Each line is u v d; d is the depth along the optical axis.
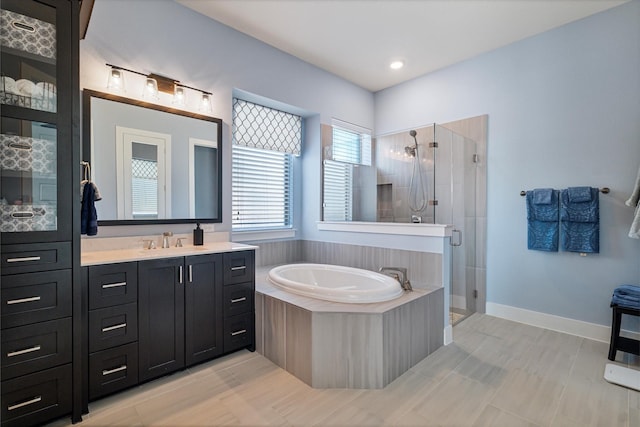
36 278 1.51
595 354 2.35
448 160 3.06
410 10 2.52
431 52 3.19
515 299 3.06
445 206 3.03
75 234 1.62
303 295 2.26
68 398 1.59
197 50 2.58
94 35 2.10
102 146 2.13
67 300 1.59
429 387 1.93
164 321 1.97
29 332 1.49
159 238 2.36
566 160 2.74
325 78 3.60
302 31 2.84
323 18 2.64
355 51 3.18
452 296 2.91
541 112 2.87
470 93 3.33
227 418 1.64
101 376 1.73
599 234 2.58
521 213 3.01
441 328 2.51
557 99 2.78
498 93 3.13
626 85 2.46
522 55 2.97
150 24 2.33
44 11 1.55
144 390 1.88
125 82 2.23
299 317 2.02
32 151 1.55
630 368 2.12
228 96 2.79
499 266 3.15
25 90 1.52
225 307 2.27
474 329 2.85
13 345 1.45
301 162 3.75
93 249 2.08
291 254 3.63
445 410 1.71
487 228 3.23
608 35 2.52
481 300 3.28
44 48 1.55
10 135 1.51
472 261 3.28
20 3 1.50
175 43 2.46
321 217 3.58
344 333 1.93
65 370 1.58
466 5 2.45
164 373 1.98
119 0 2.20
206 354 2.17
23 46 1.51
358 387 1.93
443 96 3.54
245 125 3.12
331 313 1.93
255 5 2.48
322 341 1.93
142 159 2.31
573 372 2.10
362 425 1.59
